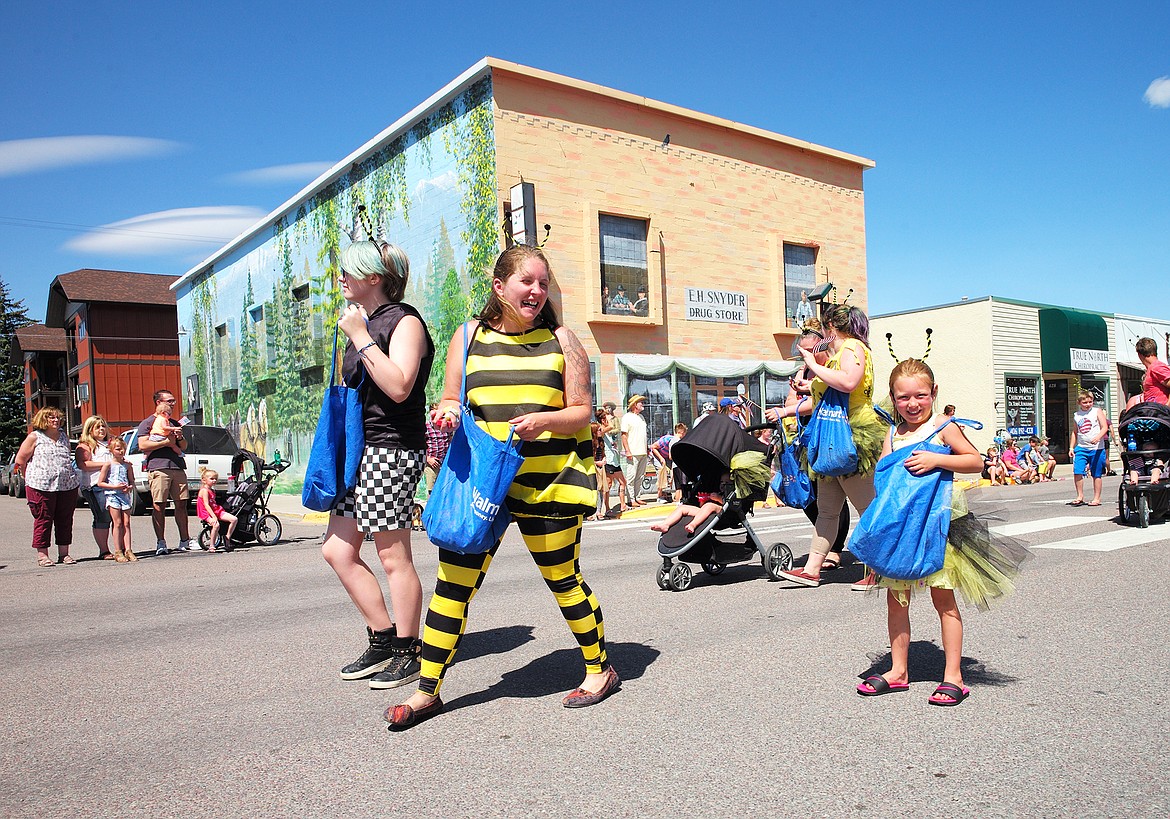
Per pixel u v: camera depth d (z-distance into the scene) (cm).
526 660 446
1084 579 621
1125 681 379
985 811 254
